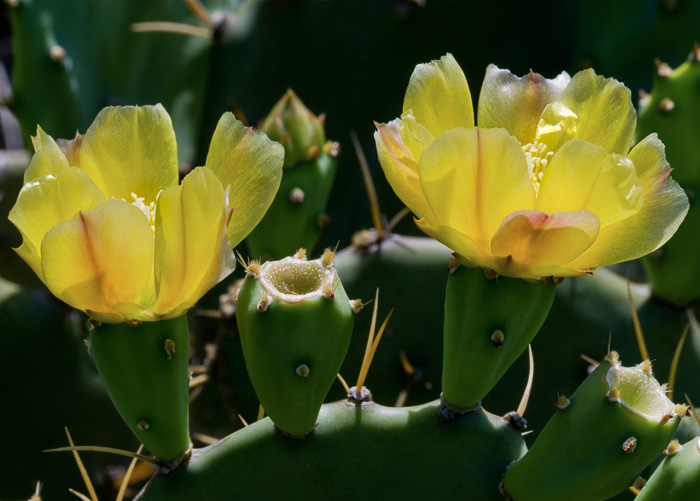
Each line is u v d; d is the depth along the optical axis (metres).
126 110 0.98
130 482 1.18
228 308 1.13
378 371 1.14
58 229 0.94
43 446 1.24
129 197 0.98
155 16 1.59
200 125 1.57
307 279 0.98
